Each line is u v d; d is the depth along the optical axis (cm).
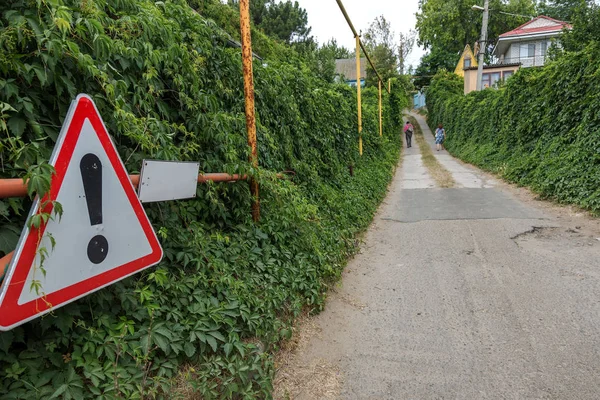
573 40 1482
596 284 448
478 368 314
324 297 438
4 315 158
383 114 2519
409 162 2028
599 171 803
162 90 333
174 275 298
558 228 685
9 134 205
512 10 4672
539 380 296
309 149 767
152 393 222
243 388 258
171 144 311
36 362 196
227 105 481
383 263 568
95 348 219
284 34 3297
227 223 404
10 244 193
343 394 290
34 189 162
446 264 544
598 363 311
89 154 193
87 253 194
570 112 994
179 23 395
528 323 376
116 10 296
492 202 925
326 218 650
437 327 380
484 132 1825
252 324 310
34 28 206
